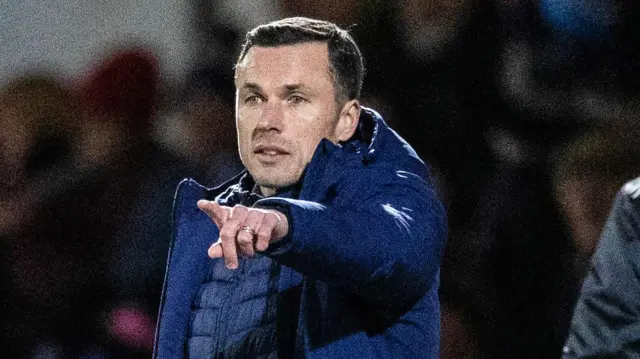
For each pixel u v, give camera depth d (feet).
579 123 59.57
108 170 56.75
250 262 32.35
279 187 31.89
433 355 32.37
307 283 31.12
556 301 51.29
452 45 59.06
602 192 48.32
